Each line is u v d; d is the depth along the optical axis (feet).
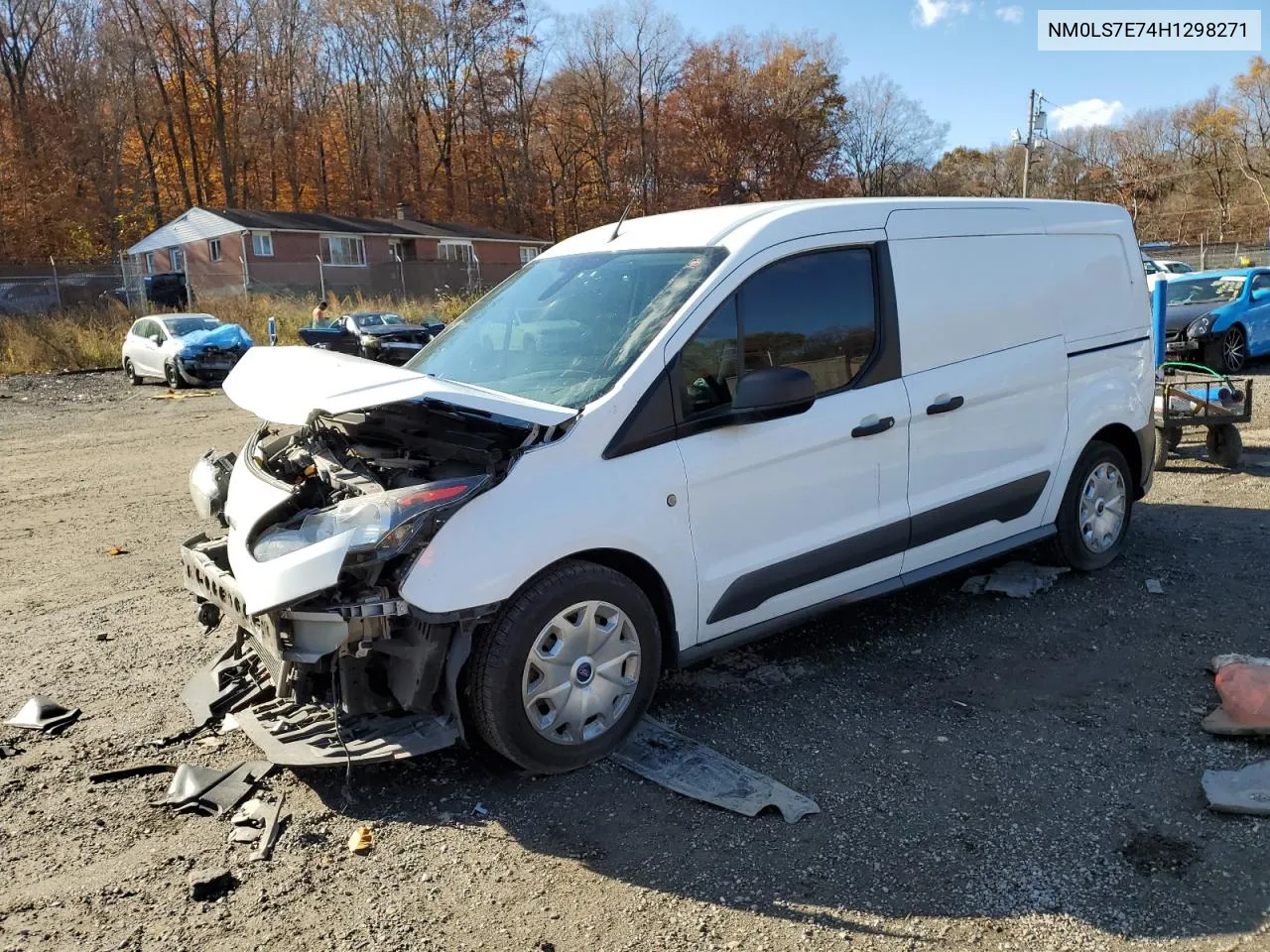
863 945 8.36
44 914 9.15
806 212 13.43
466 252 164.35
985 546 15.74
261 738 11.23
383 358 66.23
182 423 46.32
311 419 10.38
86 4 176.96
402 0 201.77
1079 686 13.20
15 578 20.48
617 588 11.32
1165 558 18.35
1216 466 25.99
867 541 13.71
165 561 21.34
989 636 15.08
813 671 14.05
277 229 135.74
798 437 12.73
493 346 13.78
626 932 8.68
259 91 193.98
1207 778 10.49
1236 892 8.80
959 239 15.03
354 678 10.91
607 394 11.42
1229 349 45.50
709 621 12.37
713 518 12.09
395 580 10.20
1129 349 17.65
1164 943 8.21
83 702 13.75
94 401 57.36
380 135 207.92
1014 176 250.16
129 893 9.43
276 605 10.14
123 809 10.96
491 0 203.62
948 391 14.46
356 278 142.92
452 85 209.56
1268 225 199.52
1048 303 16.20
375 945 8.62
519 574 10.46
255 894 9.37
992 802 10.45
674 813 10.50
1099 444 17.29
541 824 10.41
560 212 216.95
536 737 10.94
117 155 171.32
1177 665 13.65
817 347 13.20
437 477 11.06
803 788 10.87
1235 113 200.95
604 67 209.67
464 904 9.15
